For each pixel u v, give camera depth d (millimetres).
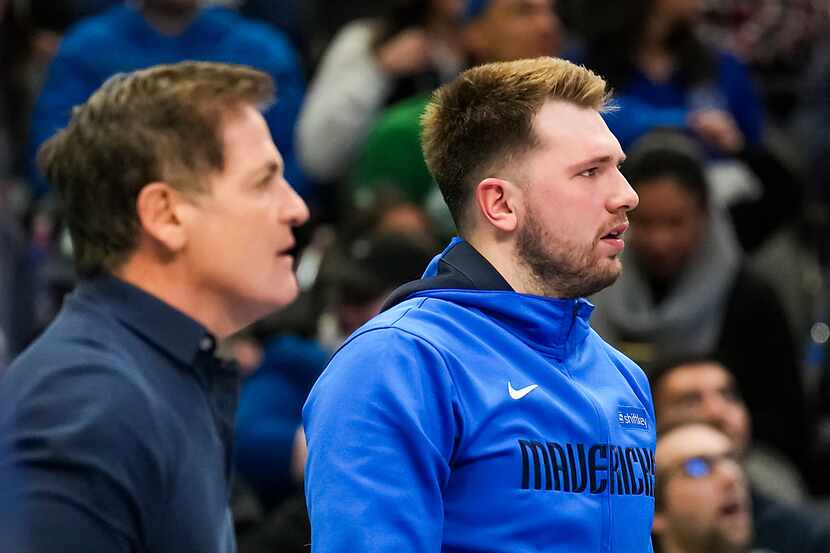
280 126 14961
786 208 15992
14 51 14703
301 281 14391
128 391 6070
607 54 15008
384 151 14305
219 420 6637
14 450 5762
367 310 12062
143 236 6512
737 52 18078
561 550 5672
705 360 11859
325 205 15469
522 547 5621
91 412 5945
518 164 6023
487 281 6039
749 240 15867
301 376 12180
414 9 15508
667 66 15133
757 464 12836
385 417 5660
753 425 13242
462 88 6203
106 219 6516
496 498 5660
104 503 5859
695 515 10477
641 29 14961
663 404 11695
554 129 6012
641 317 12945
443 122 6238
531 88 6062
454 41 15516
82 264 6602
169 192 6492
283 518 10391
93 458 5863
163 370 6359
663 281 13141
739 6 18203
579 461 5809
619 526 5883
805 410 13469
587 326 6324
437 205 13992
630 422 6152
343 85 15430
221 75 6668
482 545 5621
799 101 17953
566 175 5984
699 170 13102
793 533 11852
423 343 5785
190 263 6512
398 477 5594
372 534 5504
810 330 15734
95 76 14195
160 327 6418
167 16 14500
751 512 12055
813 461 13578
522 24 14594
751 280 13375
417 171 14297
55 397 5965
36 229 12391
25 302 5039
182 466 6160
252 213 6547
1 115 4227
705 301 13008
